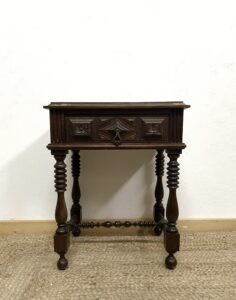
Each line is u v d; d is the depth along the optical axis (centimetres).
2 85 113
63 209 88
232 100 115
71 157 114
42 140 117
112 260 97
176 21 111
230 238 114
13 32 110
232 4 110
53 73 113
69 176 119
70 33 111
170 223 89
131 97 115
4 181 119
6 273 89
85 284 83
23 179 119
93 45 112
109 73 113
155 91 114
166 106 80
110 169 119
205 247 106
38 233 120
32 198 120
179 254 101
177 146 83
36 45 111
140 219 121
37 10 110
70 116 82
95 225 104
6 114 115
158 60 113
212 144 117
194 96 115
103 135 83
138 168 119
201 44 112
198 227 120
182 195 121
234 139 117
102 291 80
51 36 111
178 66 113
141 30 111
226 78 114
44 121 116
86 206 120
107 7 110
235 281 85
